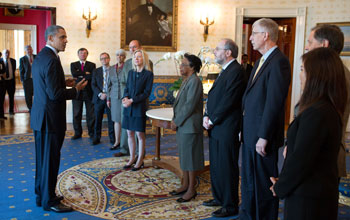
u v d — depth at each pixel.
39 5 7.07
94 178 4.00
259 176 2.58
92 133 6.07
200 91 3.23
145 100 4.14
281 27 8.19
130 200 3.38
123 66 4.85
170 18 7.65
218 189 3.09
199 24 7.79
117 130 5.29
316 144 1.52
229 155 2.95
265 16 7.77
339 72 1.58
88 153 5.11
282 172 1.65
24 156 4.87
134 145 4.39
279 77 2.38
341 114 1.60
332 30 2.16
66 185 3.74
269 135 2.40
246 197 2.70
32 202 3.27
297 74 7.80
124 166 4.37
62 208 3.07
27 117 8.20
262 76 2.51
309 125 1.53
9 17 10.13
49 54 2.94
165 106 7.54
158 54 7.76
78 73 6.08
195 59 3.23
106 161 4.70
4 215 2.97
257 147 2.46
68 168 4.36
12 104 8.55
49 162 3.02
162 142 5.93
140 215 3.05
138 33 7.59
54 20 7.21
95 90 5.62
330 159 1.58
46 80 2.87
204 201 3.38
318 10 7.55
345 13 7.35
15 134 6.30
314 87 1.59
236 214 3.06
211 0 7.75
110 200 3.37
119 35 7.59
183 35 7.79
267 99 2.41
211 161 3.09
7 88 8.41
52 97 2.89
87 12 7.30
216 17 7.79
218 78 2.99
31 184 3.75
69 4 7.23
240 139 2.81
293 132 1.65
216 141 2.98
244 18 8.09
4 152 5.05
